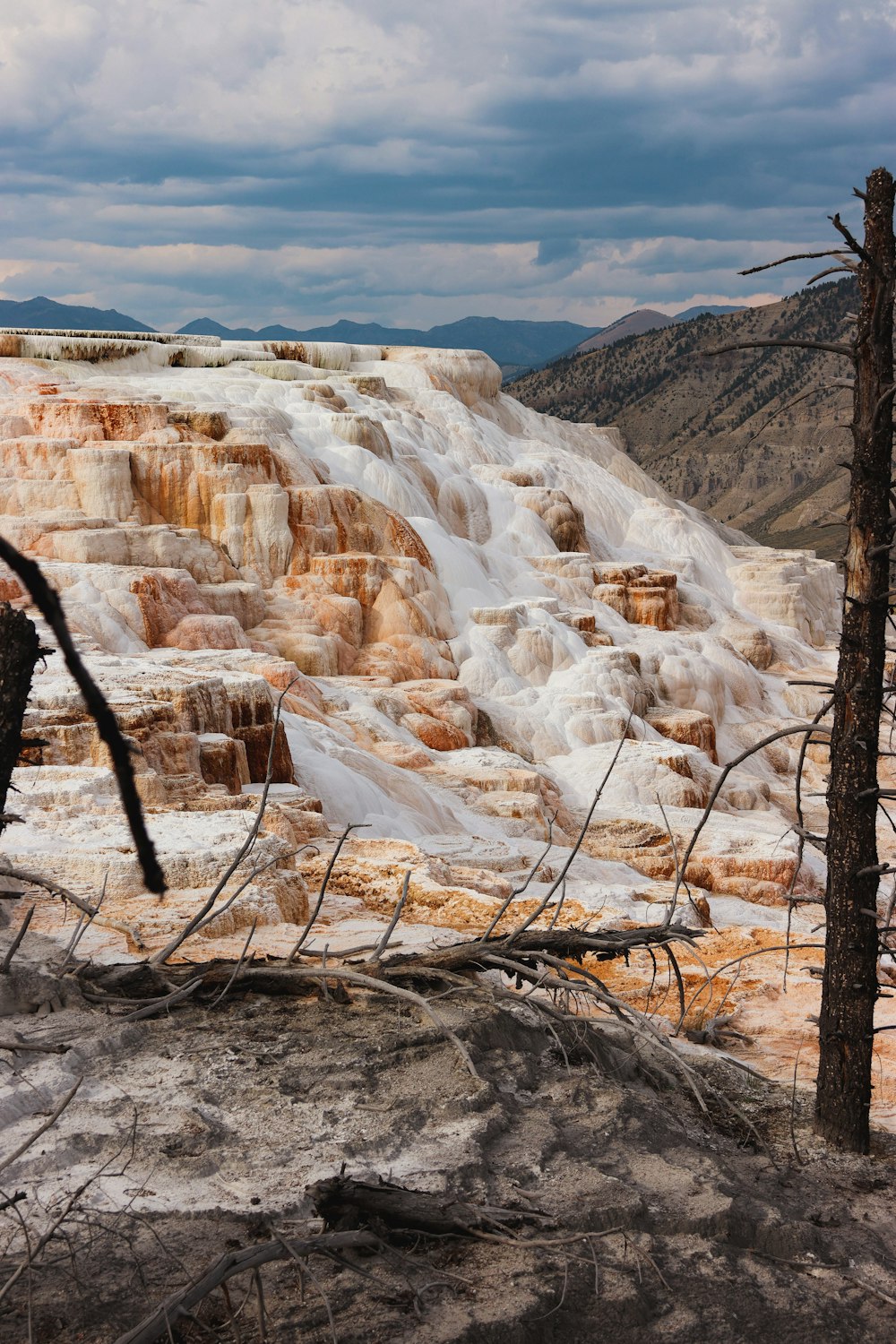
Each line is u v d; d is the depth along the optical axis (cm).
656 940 604
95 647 2106
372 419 3956
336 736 2258
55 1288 353
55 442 2956
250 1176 423
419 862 1359
